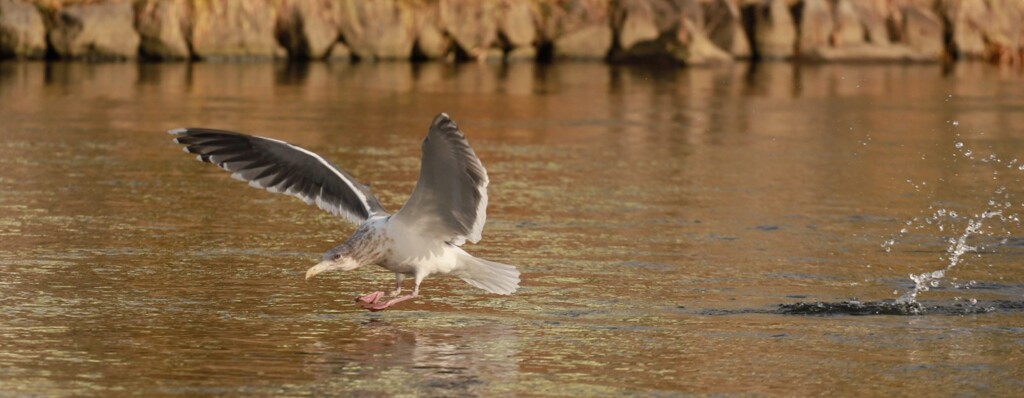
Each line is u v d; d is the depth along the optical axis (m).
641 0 50.94
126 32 43.97
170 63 43.44
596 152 22.80
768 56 52.62
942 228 15.81
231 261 13.18
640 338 10.43
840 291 12.22
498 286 10.27
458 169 9.53
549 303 11.62
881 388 9.12
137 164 19.97
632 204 17.23
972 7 56.16
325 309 11.24
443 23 49.03
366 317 10.98
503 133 25.56
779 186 19.08
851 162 21.97
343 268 9.94
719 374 9.43
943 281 12.70
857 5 54.59
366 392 8.83
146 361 9.47
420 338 10.33
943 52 55.44
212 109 28.67
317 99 31.88
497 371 9.43
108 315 10.82
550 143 24.05
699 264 13.40
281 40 46.78
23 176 18.55
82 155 20.83
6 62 41.66
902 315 11.32
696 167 21.06
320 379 9.12
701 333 10.62
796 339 10.45
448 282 12.40
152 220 15.40
